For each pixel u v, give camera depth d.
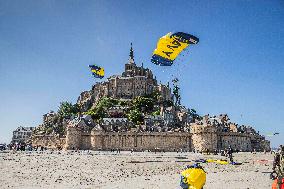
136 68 194.12
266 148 131.00
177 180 22.92
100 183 21.03
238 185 19.72
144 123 137.62
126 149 109.94
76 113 171.75
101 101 168.75
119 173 28.92
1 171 28.73
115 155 63.88
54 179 23.22
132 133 110.94
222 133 108.06
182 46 31.48
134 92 178.12
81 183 20.92
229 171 31.48
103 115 156.75
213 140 103.25
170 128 121.06
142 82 179.00
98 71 113.62
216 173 29.03
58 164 39.47
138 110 152.25
